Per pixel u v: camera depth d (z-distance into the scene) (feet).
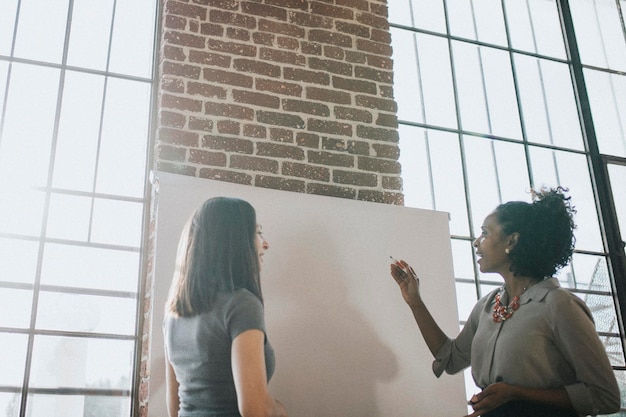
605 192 13.26
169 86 9.48
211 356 4.85
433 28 13.20
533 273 5.94
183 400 4.98
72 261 9.15
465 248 11.68
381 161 10.42
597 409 5.26
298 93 10.23
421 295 9.58
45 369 8.57
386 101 10.83
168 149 9.16
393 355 9.12
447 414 9.14
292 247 9.09
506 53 13.76
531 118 13.43
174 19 9.87
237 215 5.39
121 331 9.07
